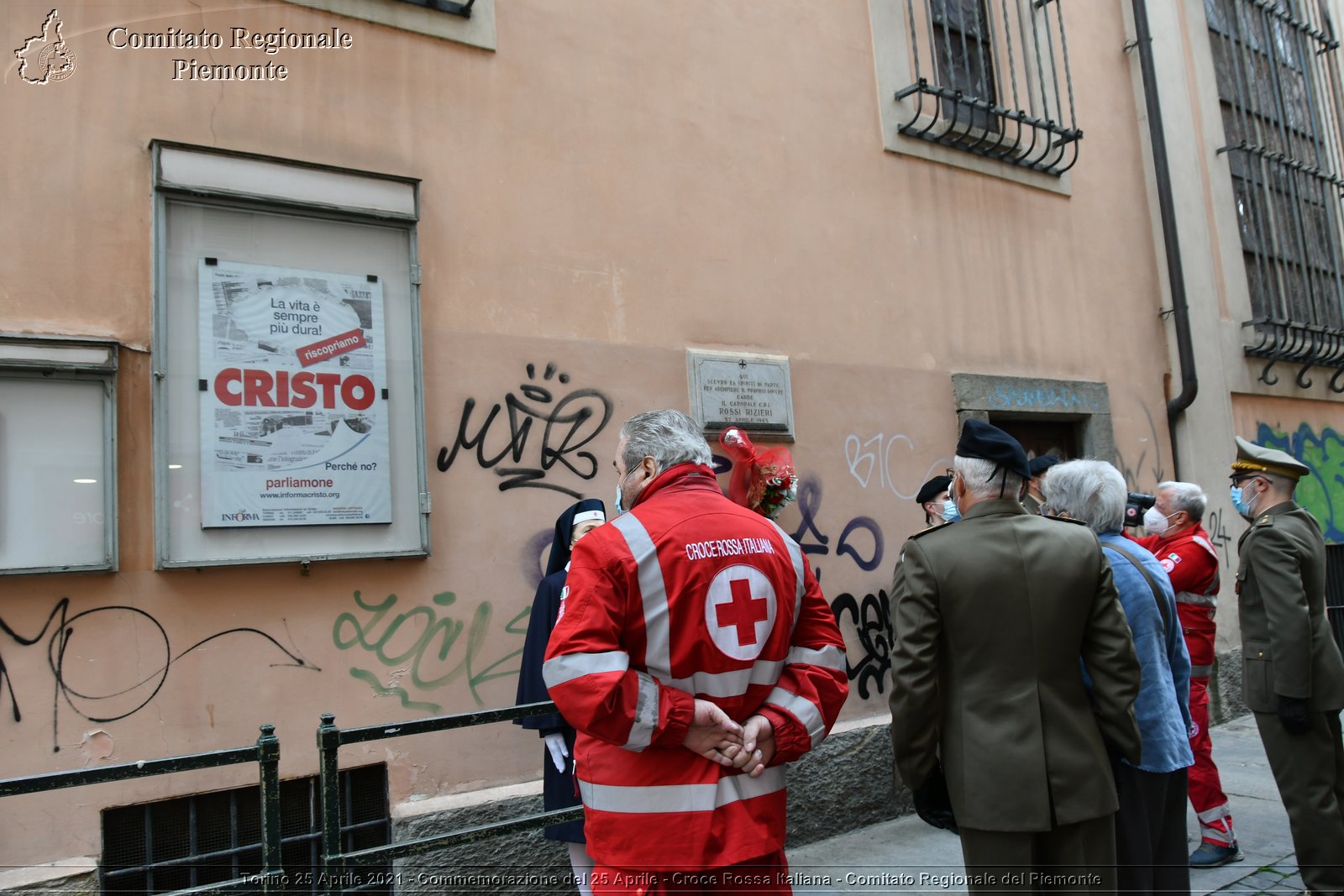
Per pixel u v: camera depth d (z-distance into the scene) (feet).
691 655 7.11
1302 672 11.69
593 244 14.98
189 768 7.87
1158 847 9.48
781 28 18.13
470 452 13.33
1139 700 9.53
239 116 12.17
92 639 10.48
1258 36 29.89
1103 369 23.03
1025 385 20.99
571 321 14.57
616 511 14.53
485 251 13.87
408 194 13.16
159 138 11.60
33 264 10.68
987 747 8.34
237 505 11.44
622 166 15.51
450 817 12.12
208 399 11.44
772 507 15.16
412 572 12.59
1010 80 22.31
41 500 10.37
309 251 12.41
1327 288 29.89
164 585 10.93
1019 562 8.55
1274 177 28.96
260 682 11.34
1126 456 23.15
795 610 7.87
